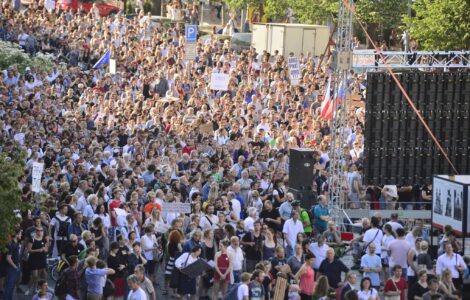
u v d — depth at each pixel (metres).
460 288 57.16
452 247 58.94
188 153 78.81
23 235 58.50
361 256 61.31
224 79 98.81
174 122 84.56
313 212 65.31
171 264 58.38
